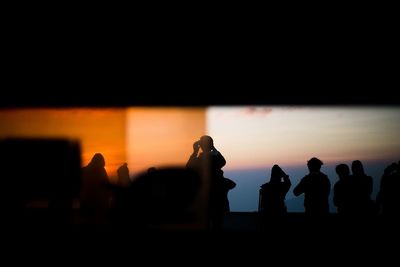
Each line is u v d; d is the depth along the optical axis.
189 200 6.20
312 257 6.68
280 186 8.12
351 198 7.53
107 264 6.23
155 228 6.62
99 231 7.61
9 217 8.02
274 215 8.02
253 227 8.96
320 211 7.64
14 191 8.30
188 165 7.48
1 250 6.74
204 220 7.38
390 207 7.94
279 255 6.77
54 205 8.34
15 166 8.44
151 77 10.55
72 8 9.44
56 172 8.55
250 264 6.30
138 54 10.16
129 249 6.40
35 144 8.66
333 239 7.50
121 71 10.47
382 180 8.17
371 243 7.34
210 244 7.02
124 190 6.34
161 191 6.16
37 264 6.22
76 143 9.02
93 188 8.42
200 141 7.60
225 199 7.50
